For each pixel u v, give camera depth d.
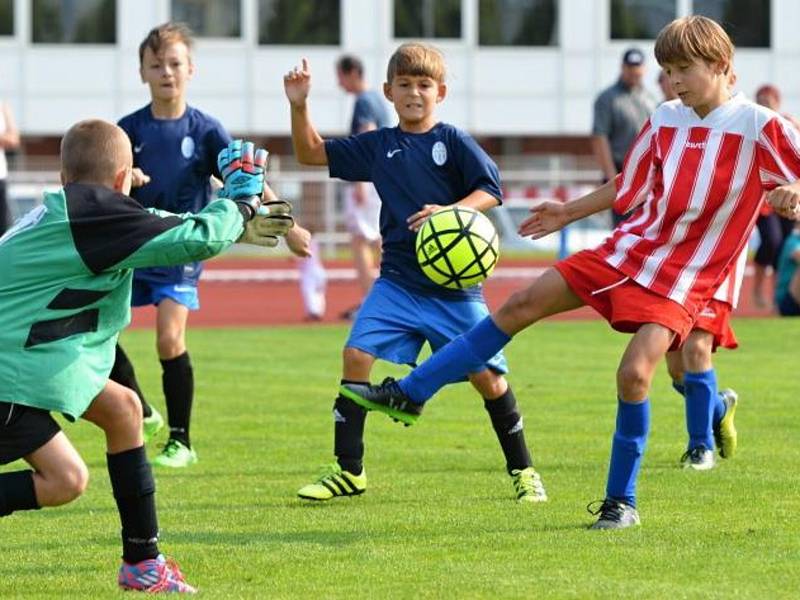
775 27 71.62
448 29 70.88
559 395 24.02
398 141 16.56
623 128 32.06
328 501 15.98
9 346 11.35
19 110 68.88
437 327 16.23
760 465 17.78
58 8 68.81
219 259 58.44
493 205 16.41
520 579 12.16
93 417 12.02
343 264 53.91
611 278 14.36
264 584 12.21
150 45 19.42
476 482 17.05
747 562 12.69
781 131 14.37
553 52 71.44
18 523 14.99
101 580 12.48
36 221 11.52
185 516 15.17
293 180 55.62
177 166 19.50
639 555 12.98
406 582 12.16
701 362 17.56
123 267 11.54
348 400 15.97
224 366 28.34
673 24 14.56
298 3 69.94
